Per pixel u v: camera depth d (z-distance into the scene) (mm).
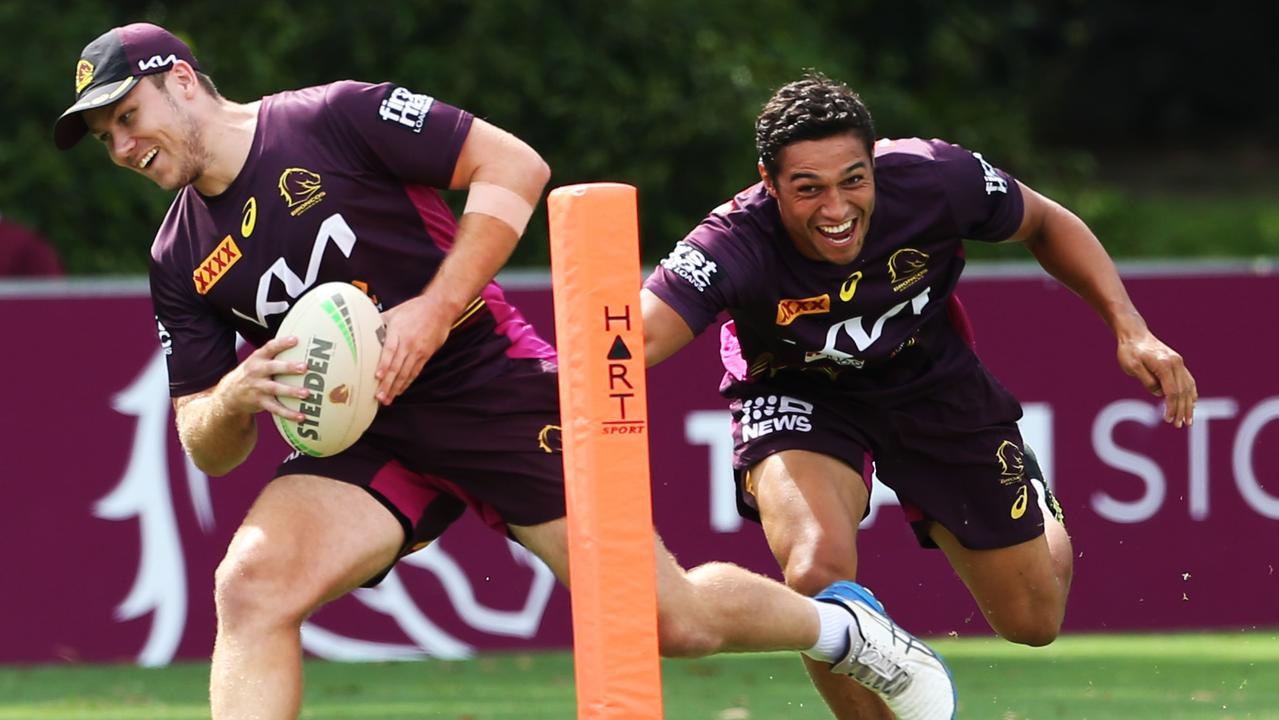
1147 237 71875
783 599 16125
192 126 15531
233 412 15766
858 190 16250
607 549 13828
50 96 49688
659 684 13961
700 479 29516
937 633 29594
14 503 28469
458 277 15672
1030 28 88438
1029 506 19016
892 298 17438
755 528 29562
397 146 15734
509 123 52406
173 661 28766
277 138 15750
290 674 15398
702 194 53219
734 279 16891
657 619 14461
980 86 74812
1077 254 18109
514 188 15820
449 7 53750
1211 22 115688
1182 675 27781
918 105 60531
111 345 28750
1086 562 30141
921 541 19719
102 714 24922
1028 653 30125
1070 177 66500
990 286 30031
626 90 52625
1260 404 30281
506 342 16734
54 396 28594
